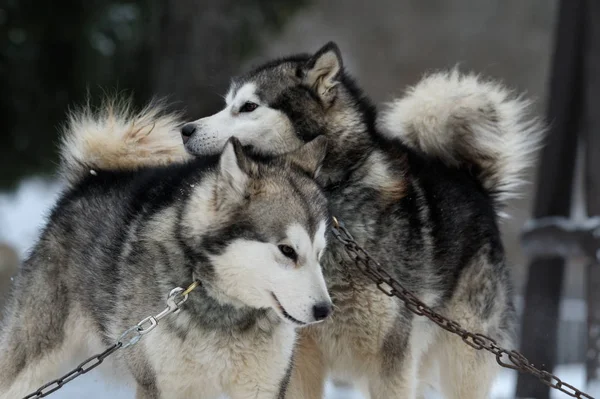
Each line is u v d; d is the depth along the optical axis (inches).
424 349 472.4
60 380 360.2
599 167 639.8
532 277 650.2
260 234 360.2
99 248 420.5
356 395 614.5
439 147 497.4
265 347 380.8
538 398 624.1
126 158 476.4
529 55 2103.8
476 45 2128.4
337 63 446.3
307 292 352.8
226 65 965.8
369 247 432.8
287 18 1197.7
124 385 446.6
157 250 382.9
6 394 451.5
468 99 494.3
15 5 1134.4
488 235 484.4
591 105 638.5
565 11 655.1
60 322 446.0
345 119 447.2
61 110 1163.9
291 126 450.6
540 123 651.5
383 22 2169.0
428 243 452.4
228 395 396.2
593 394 631.2
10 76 1151.6
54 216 461.7
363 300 427.5
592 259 628.1
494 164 507.5
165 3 965.2
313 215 365.4
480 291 477.4
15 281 466.0
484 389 481.1
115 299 396.8
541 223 642.8
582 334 935.0
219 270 367.2
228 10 968.3
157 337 374.0
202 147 450.6
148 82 1132.5
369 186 437.7
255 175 368.2
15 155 1180.5
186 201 381.7
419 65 2123.5
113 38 1167.0
